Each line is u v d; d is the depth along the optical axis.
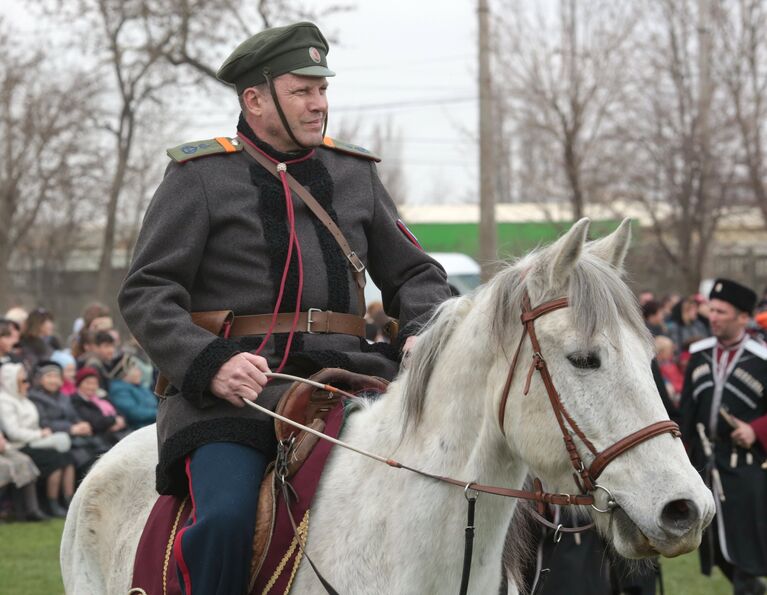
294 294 3.64
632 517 2.78
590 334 2.88
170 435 3.58
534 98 20.59
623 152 22.95
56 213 28.23
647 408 2.83
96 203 27.00
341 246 3.75
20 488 10.14
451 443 3.20
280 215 3.69
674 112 22.33
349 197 3.88
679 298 16.06
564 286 3.01
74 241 28.64
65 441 10.41
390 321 4.05
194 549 3.23
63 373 10.99
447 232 29.70
